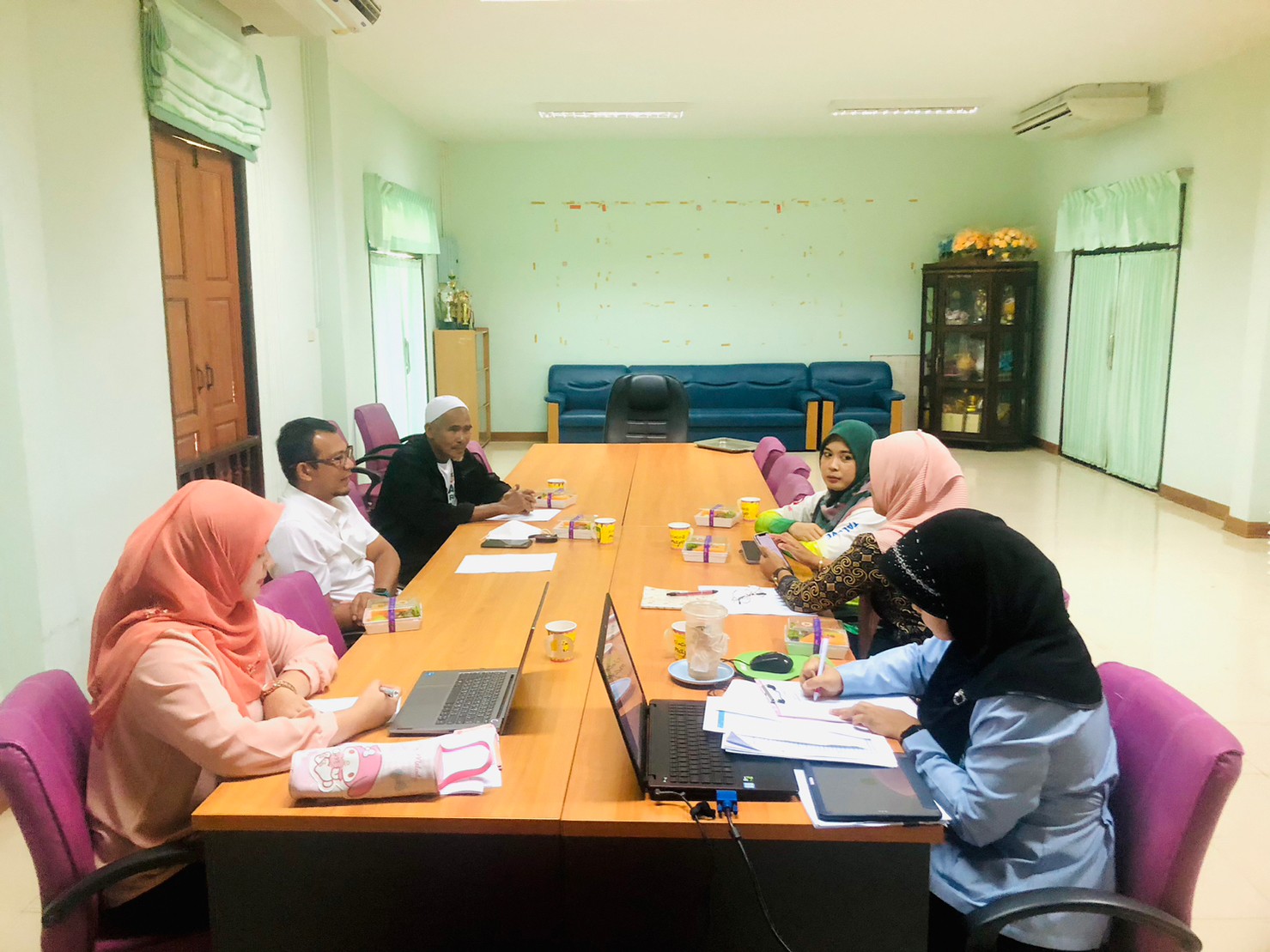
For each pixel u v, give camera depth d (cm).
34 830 155
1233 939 229
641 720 178
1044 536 602
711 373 963
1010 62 629
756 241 964
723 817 151
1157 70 655
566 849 153
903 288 969
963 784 158
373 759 157
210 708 163
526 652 204
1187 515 659
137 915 171
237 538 177
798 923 153
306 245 580
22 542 290
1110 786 163
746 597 261
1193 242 673
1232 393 630
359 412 519
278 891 156
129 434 360
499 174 958
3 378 283
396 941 156
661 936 154
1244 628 438
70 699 181
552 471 464
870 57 612
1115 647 413
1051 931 158
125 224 356
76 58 323
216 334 452
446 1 493
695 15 520
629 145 949
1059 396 895
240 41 455
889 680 197
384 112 740
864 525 279
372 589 322
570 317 981
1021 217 953
